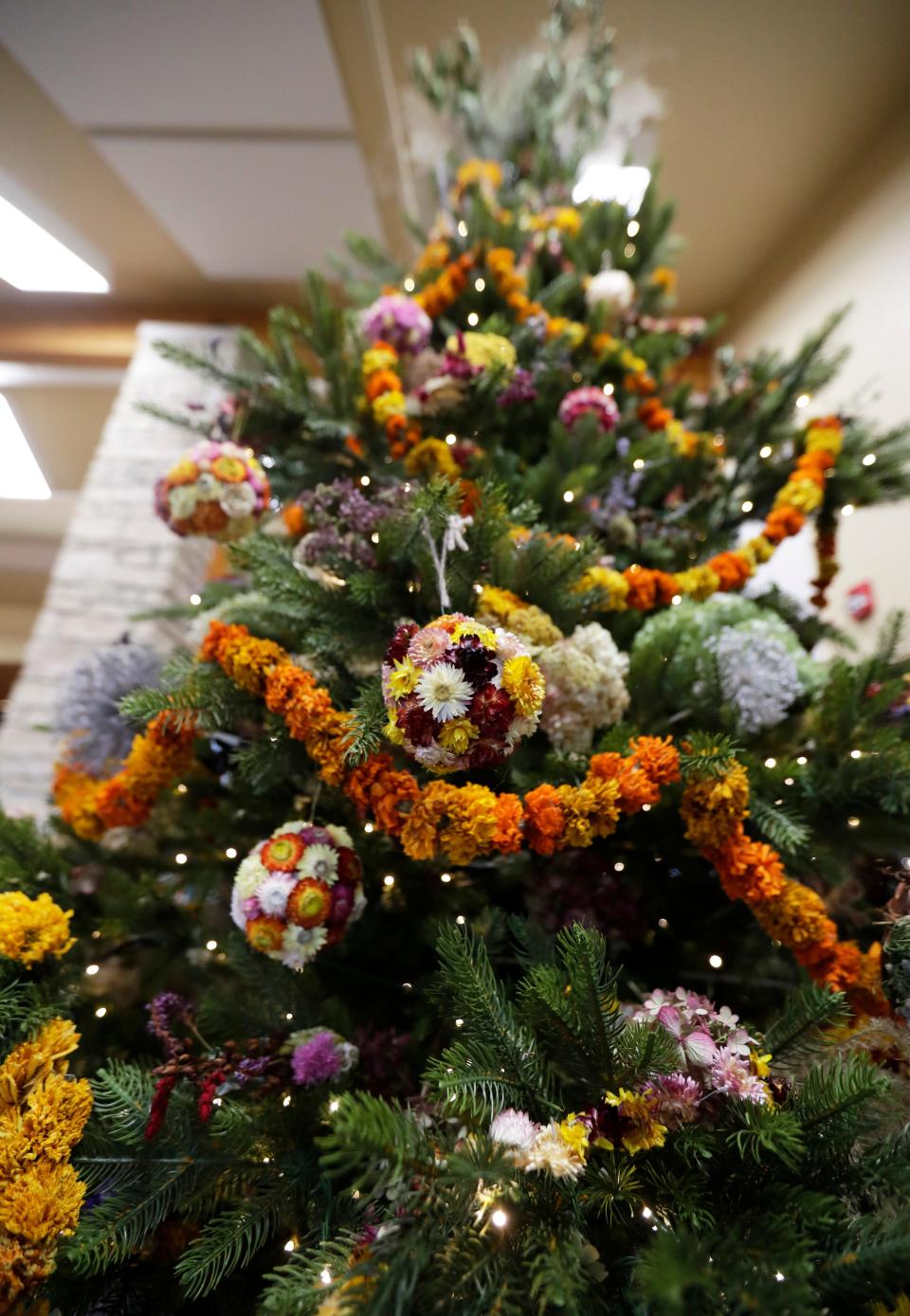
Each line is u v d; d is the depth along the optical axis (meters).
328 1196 0.51
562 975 0.51
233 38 1.25
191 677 0.66
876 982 0.58
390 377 0.88
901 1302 0.40
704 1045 0.48
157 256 1.98
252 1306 0.53
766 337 2.14
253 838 0.79
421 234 1.37
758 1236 0.40
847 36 1.49
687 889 0.78
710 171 1.86
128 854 0.83
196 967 0.79
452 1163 0.39
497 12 1.45
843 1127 0.45
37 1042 0.57
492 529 0.64
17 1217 0.48
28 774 1.71
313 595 0.66
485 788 0.57
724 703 0.71
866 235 1.73
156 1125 0.51
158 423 2.03
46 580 3.59
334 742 0.60
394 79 1.52
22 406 2.43
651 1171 0.45
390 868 0.70
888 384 1.59
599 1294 0.42
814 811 0.68
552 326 1.02
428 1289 0.39
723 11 1.44
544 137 1.28
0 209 1.83
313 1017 0.63
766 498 1.06
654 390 1.13
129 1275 0.54
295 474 0.98
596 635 0.67
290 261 1.96
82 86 1.36
